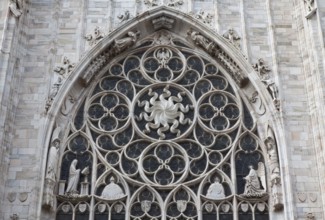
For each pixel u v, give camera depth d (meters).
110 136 37.16
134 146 36.91
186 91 38.59
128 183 35.62
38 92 37.69
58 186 35.28
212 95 38.56
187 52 40.22
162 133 37.19
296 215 33.41
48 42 39.50
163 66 39.66
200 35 39.88
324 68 36.41
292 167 34.94
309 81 37.47
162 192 35.34
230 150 36.56
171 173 35.91
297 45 39.31
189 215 34.66
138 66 39.69
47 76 38.06
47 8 40.75
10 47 37.47
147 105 38.12
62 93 37.53
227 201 35.00
